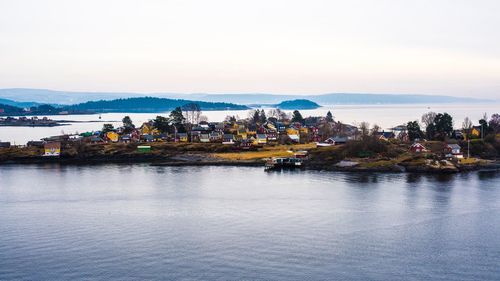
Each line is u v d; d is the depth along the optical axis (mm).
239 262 75000
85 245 82875
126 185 137500
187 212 104562
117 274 70812
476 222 96750
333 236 87375
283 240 85188
